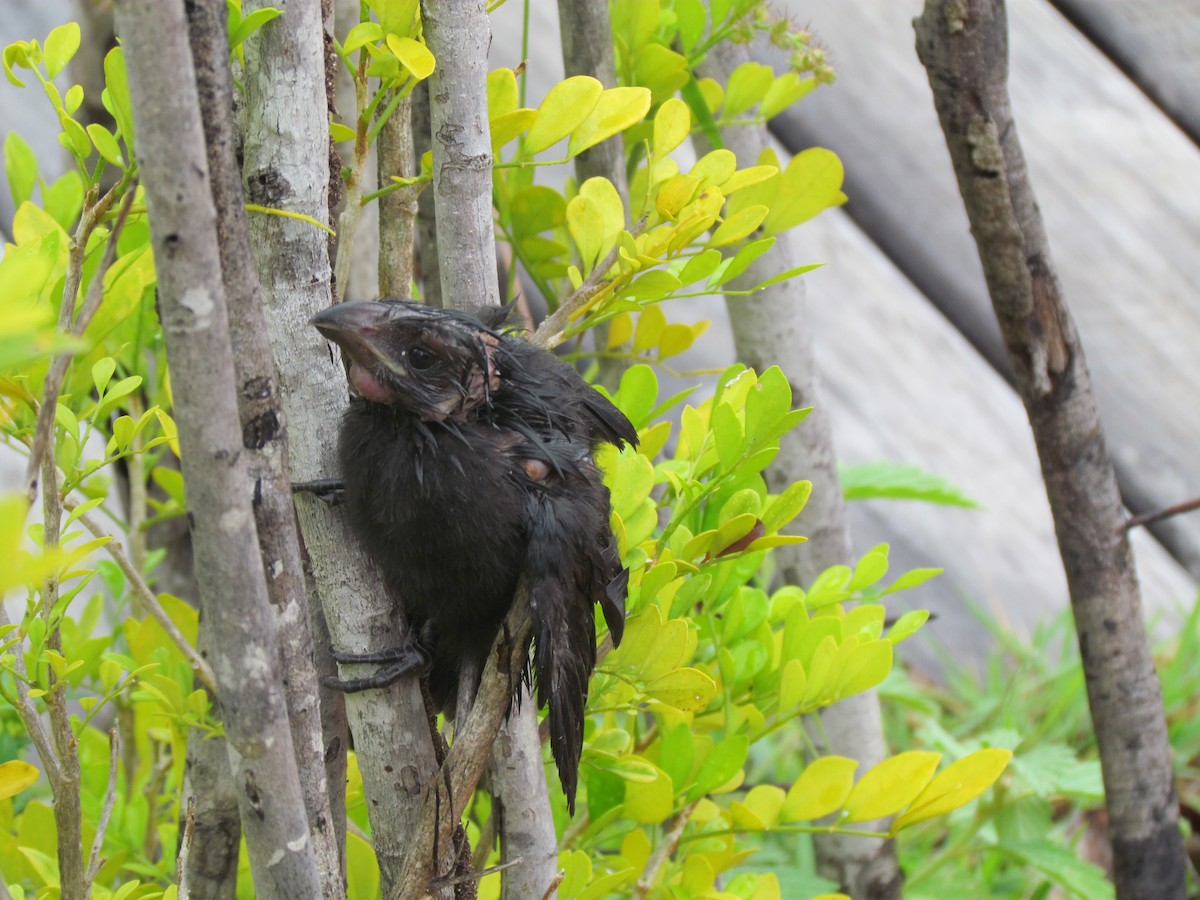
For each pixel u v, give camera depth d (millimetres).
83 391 2617
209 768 2605
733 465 2604
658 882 2654
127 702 2689
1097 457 2697
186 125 2471
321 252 2555
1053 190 3686
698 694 2600
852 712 2742
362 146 2570
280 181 2545
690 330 2701
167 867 2652
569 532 2578
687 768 2625
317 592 2576
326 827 2541
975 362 3670
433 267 2682
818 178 2637
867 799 2615
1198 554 3576
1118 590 2709
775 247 2719
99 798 2676
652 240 2590
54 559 2246
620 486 2623
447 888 2566
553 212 2672
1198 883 2904
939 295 3713
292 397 2559
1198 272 3650
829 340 3576
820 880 2768
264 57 2537
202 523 2488
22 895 2570
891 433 3508
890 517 3545
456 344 2574
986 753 2604
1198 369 3586
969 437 3559
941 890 2809
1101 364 3572
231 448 2486
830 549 2746
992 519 3543
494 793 2594
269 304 2555
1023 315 2682
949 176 3697
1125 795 2723
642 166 2734
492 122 2588
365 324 2562
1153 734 2719
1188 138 3824
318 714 2537
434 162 2582
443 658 2607
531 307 3184
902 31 3787
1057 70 3818
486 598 2584
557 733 2574
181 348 2479
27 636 2562
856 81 3725
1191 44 3842
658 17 2686
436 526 2570
